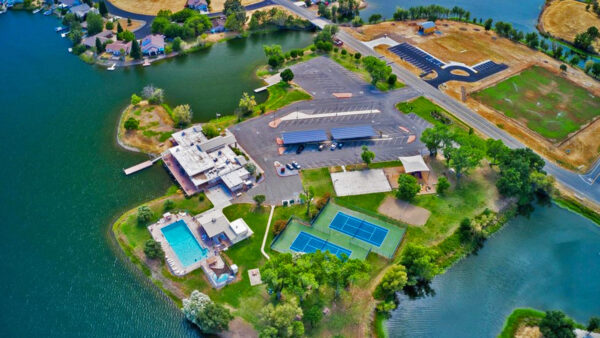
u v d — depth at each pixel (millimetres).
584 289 125250
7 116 181750
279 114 182250
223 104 189125
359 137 168375
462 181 153625
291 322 104312
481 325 115688
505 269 129750
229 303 115000
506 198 148625
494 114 185875
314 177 152875
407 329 113938
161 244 129250
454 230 136500
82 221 139250
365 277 109688
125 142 168375
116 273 124375
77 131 175000
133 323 113625
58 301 118312
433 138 156625
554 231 141125
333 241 132000
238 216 138625
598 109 190875
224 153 159000
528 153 153375
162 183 152000
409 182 143000
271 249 128625
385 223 137875
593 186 155000
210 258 125188
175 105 187875
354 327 111500
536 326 114938
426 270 118625
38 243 132500
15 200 145750
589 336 111062
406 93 197250
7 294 119625
